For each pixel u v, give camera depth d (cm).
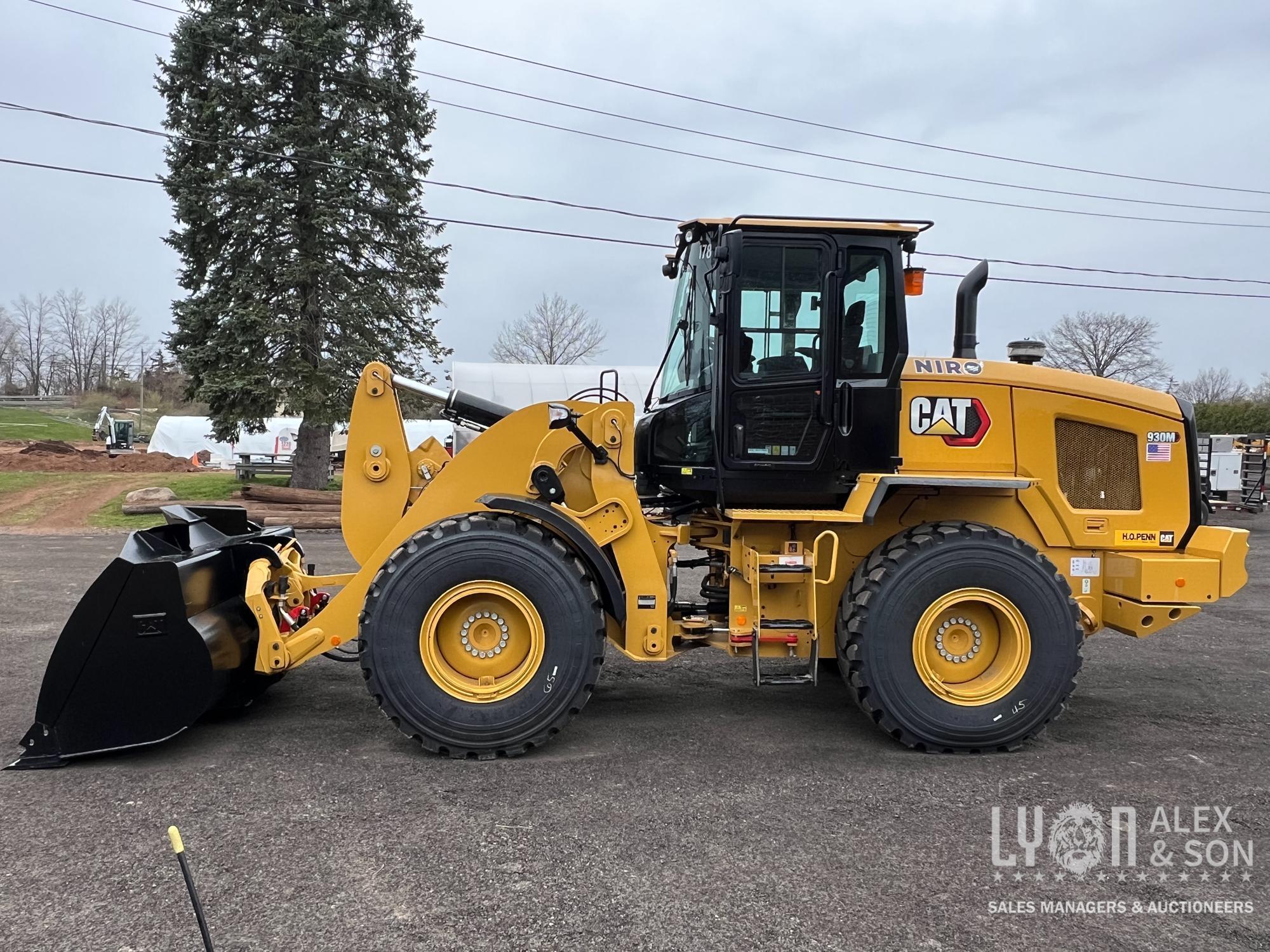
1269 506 2112
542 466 409
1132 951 237
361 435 444
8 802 324
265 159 1566
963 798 342
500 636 389
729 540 443
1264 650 630
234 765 366
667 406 449
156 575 361
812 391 416
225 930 239
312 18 1555
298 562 501
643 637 415
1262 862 291
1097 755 394
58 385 7375
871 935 242
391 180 1652
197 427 3278
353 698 469
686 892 264
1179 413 456
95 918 245
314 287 1590
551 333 3606
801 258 416
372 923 244
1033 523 446
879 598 393
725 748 396
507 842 296
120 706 361
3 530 1310
